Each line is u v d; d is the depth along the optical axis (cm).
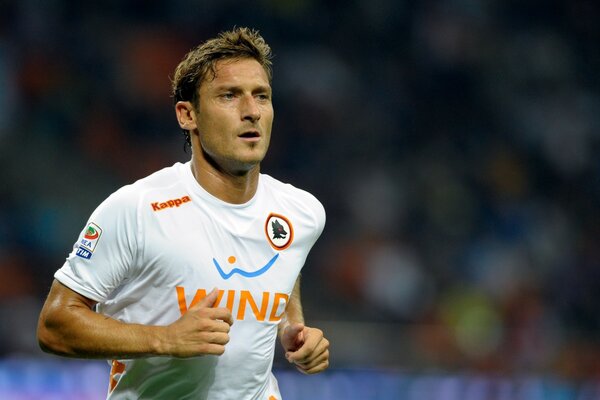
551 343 3894
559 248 5616
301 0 6288
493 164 5981
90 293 1389
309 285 4969
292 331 1512
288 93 5934
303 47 6184
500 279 5178
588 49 6756
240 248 1454
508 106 6362
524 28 6700
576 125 6412
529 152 6162
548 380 3562
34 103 5312
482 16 6669
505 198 5788
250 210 1480
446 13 6588
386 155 5906
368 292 5006
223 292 1430
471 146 6112
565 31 6794
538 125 6319
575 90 6588
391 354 3538
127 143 5400
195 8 5984
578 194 6053
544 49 6656
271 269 1480
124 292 1430
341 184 5662
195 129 1469
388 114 6150
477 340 3747
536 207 5838
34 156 5106
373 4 6462
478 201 5728
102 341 1347
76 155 5238
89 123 5372
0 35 5416
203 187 1449
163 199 1417
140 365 1457
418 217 5522
